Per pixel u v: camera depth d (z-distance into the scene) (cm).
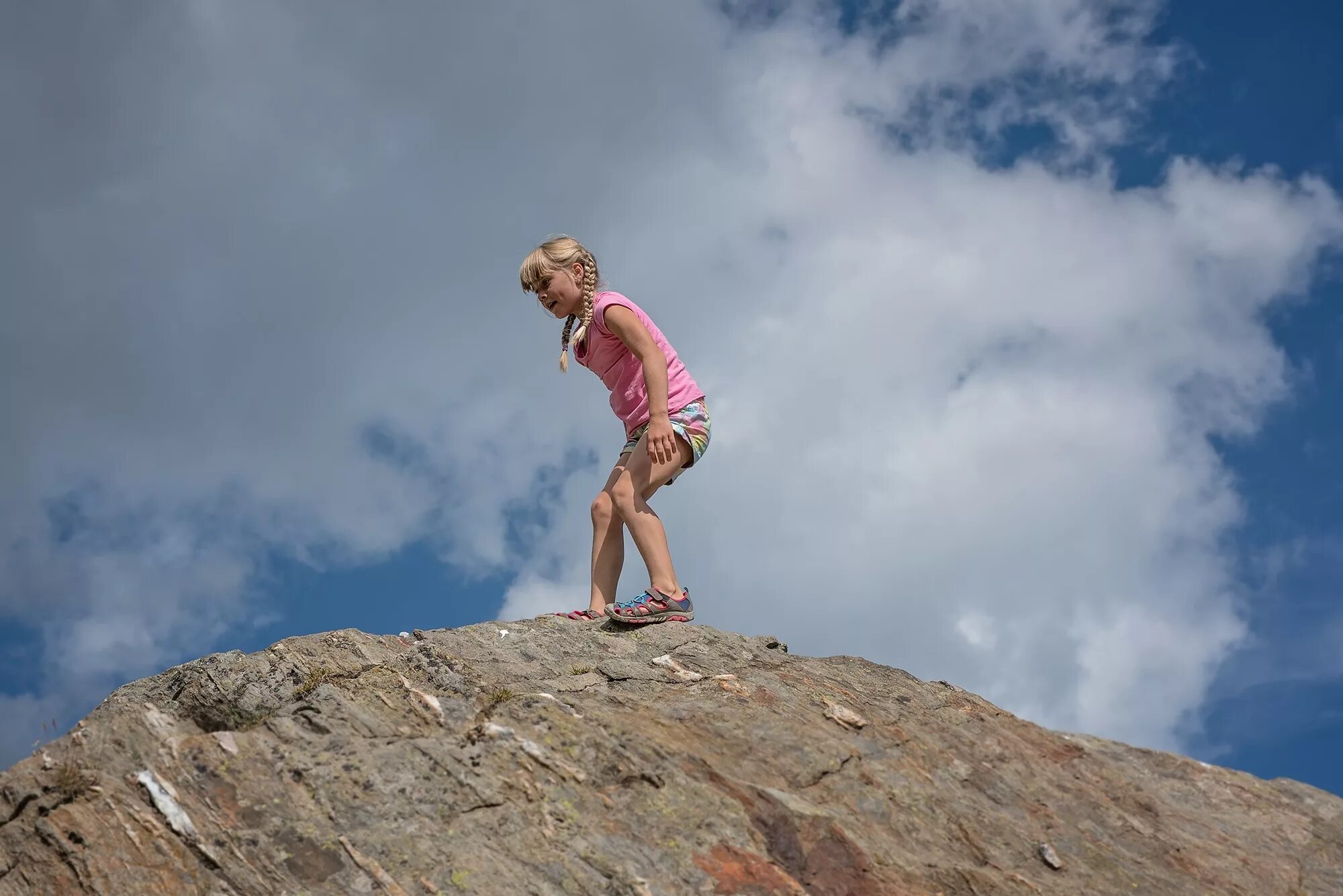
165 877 368
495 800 393
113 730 421
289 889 358
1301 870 435
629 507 586
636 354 592
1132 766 500
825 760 436
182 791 392
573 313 617
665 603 568
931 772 449
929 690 521
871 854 389
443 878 361
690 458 604
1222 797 481
